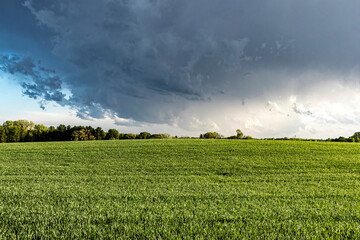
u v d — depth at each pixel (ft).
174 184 33.99
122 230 14.74
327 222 16.58
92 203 21.61
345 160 63.87
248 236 14.08
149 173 47.29
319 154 75.87
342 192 27.66
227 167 53.93
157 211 18.70
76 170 50.67
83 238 13.75
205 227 15.31
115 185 33.12
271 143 110.42
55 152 84.07
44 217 17.29
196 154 76.69
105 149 90.79
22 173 47.29
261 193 26.61
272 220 16.62
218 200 22.95
